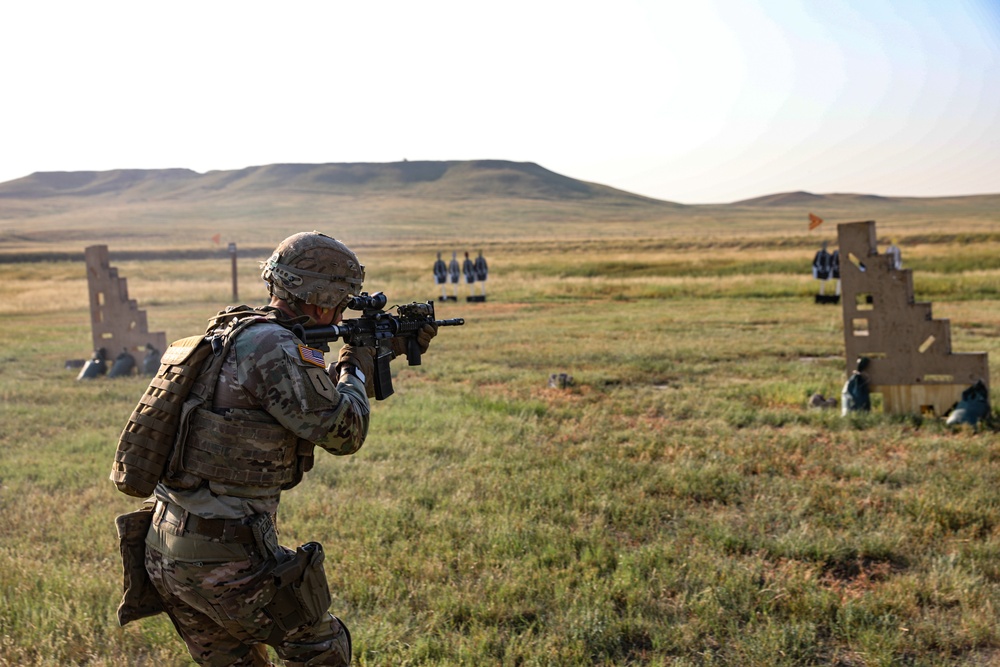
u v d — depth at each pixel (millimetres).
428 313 3389
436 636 4359
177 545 2729
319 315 3061
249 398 2725
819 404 10734
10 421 10484
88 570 5242
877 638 4254
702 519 6191
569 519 6191
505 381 13562
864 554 5547
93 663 4047
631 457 8180
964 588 4848
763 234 101188
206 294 37125
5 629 4371
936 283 30984
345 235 112562
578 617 4461
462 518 6148
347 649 3043
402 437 8992
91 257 14820
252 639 2842
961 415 9500
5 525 6211
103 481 7496
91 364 14719
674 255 61562
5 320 29141
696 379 13172
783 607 4672
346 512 6340
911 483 7152
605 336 19531
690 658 4141
